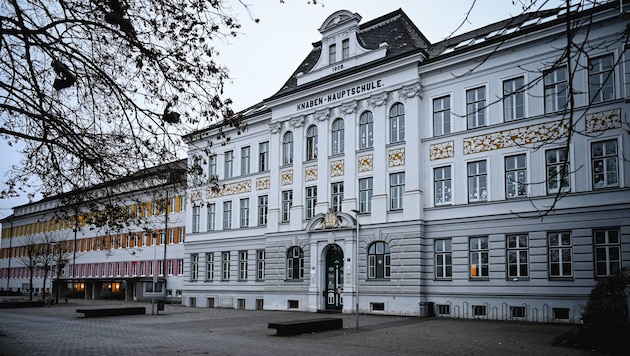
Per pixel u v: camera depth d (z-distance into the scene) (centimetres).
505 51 2877
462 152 2989
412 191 3089
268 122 4100
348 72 3441
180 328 2444
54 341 1930
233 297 4169
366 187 3347
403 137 3228
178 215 5491
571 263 2570
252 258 4072
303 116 3744
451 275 2958
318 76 3744
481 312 2817
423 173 3122
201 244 4519
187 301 4566
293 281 3641
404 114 3219
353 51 3578
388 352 1611
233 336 2081
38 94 1041
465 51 2984
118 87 1041
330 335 2080
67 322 2819
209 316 3197
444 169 3067
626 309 1645
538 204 2686
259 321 2808
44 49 1002
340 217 3381
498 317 2739
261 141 4144
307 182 3675
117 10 966
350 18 3603
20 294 7856
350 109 3453
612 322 1655
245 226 4178
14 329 2417
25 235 8581
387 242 3148
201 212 4559
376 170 3278
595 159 2562
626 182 2448
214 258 4388
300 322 2145
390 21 3703
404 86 3203
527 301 2659
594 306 1719
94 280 6103
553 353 1590
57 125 1064
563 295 2552
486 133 2911
